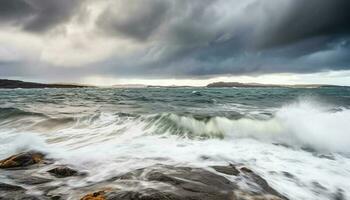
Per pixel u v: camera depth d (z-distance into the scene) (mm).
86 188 5301
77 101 31953
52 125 12680
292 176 6203
